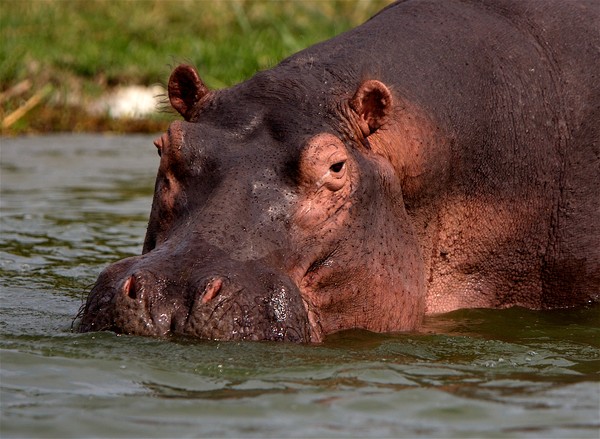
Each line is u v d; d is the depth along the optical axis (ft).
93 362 35.50
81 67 125.08
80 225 68.54
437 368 37.04
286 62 44.60
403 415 31.86
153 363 35.27
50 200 77.41
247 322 36.70
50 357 36.42
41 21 135.44
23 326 41.93
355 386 34.35
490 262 48.29
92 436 29.86
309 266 39.55
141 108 120.98
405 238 43.29
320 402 32.71
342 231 40.34
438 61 46.21
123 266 38.93
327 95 42.37
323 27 135.85
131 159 97.96
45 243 62.80
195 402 32.48
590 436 30.40
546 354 40.01
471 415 31.99
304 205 39.60
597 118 48.57
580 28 49.78
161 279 37.19
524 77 47.88
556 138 48.11
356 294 40.96
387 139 43.27
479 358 38.83
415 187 44.52
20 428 30.40
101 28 137.08
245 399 32.78
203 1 145.48
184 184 40.19
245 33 135.44
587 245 48.80
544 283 49.26
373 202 41.73
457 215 46.70
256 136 40.93
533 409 32.60
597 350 41.09
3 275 53.72
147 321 36.70
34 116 115.85
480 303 48.75
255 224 38.68
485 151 46.60
